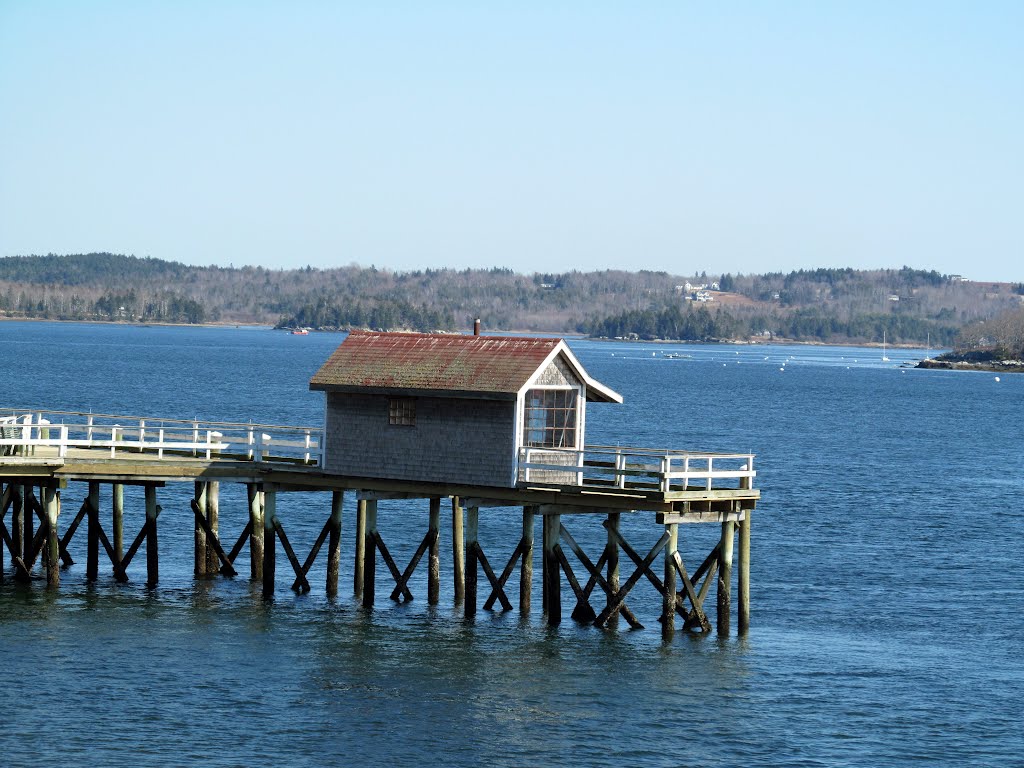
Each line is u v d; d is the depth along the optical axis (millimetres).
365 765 40062
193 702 44625
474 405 53656
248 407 173375
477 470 53594
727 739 43219
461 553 59875
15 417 66250
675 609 54531
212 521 63000
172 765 39562
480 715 44344
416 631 53500
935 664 52344
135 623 53438
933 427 183125
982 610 62188
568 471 55562
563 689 47125
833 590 65812
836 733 44219
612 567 55062
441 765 40219
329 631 53219
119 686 45812
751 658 51656
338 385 55469
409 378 54594
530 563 55719
